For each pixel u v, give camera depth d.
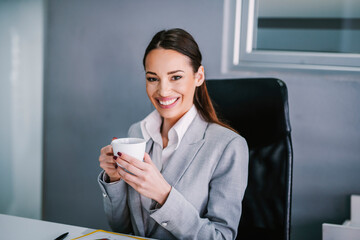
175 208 0.89
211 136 1.10
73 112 2.20
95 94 2.14
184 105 1.07
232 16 1.86
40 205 2.31
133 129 1.28
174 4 1.93
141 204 1.08
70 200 2.25
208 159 1.06
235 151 1.05
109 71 2.10
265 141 1.17
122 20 2.04
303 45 1.84
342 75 1.71
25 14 2.18
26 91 2.23
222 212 0.99
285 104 1.16
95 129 2.16
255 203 1.17
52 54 2.20
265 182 1.16
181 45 1.01
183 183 1.04
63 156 2.24
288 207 1.12
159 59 1.01
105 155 0.97
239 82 1.25
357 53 1.76
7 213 2.22
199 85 1.11
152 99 1.07
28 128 2.26
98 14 2.08
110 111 2.12
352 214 1.63
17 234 0.91
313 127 1.75
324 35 1.81
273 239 1.13
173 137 1.12
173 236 1.04
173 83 1.03
